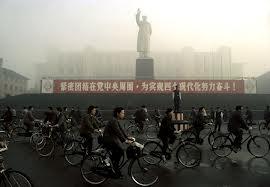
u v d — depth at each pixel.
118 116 6.39
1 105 35.16
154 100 34.59
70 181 6.56
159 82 35.34
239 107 9.27
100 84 35.72
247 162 8.55
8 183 4.73
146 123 16.83
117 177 6.13
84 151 8.15
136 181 6.25
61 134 10.59
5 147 4.94
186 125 17.12
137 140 13.75
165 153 7.88
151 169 6.34
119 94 35.44
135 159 6.27
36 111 31.75
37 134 11.02
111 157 6.23
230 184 6.29
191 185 6.23
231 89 35.00
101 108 33.66
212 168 7.82
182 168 7.83
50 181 6.55
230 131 9.35
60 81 36.06
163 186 6.16
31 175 7.09
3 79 64.94
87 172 6.48
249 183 6.37
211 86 35.09
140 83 35.47
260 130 17.66
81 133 8.30
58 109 10.76
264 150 9.30
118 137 6.17
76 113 18.97
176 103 18.19
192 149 8.05
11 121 14.79
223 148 9.42
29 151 10.62
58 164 8.41
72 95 35.75
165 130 7.94
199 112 11.59
